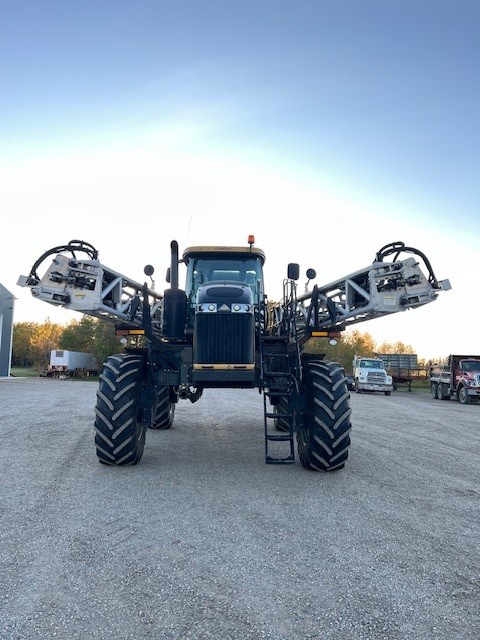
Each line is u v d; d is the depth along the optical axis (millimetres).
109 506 4074
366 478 5301
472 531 3699
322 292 7371
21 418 10133
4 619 2318
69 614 2373
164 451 6641
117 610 2418
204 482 4941
